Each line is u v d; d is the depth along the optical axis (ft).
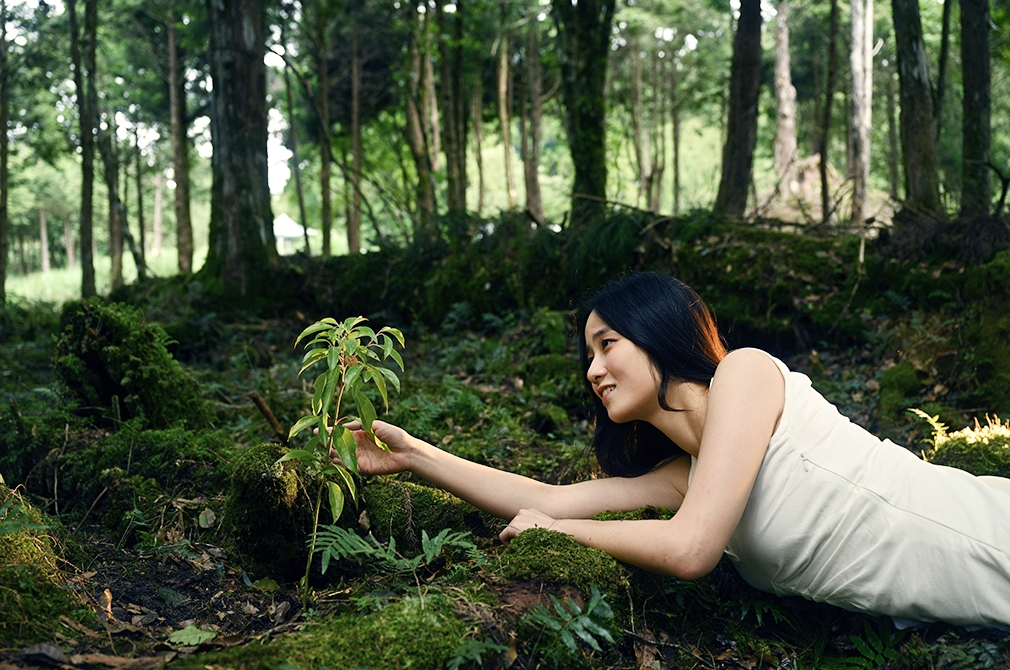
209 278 34.40
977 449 10.60
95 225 125.39
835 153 79.30
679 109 81.30
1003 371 17.48
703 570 7.22
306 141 73.87
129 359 14.12
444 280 32.24
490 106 75.51
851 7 50.34
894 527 7.56
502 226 32.76
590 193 34.35
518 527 8.43
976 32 24.70
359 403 7.97
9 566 7.39
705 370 8.04
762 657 8.01
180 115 61.41
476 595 7.32
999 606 7.50
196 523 10.68
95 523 11.42
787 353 25.30
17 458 13.02
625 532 7.73
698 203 30.37
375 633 6.57
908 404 18.21
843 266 24.67
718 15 75.31
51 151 65.05
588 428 17.54
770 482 7.66
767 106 77.36
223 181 34.32
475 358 25.73
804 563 7.84
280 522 9.17
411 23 52.34
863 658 7.86
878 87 68.90
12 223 125.18
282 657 6.17
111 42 64.03
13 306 44.01
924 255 23.25
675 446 9.16
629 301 8.13
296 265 36.11
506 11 60.29
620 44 74.08
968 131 24.97
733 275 26.03
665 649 7.91
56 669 6.18
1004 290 18.11
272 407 17.69
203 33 55.06
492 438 16.11
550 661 7.00
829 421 7.89
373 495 10.35
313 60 62.34
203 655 6.11
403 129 59.31
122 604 8.38
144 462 12.25
